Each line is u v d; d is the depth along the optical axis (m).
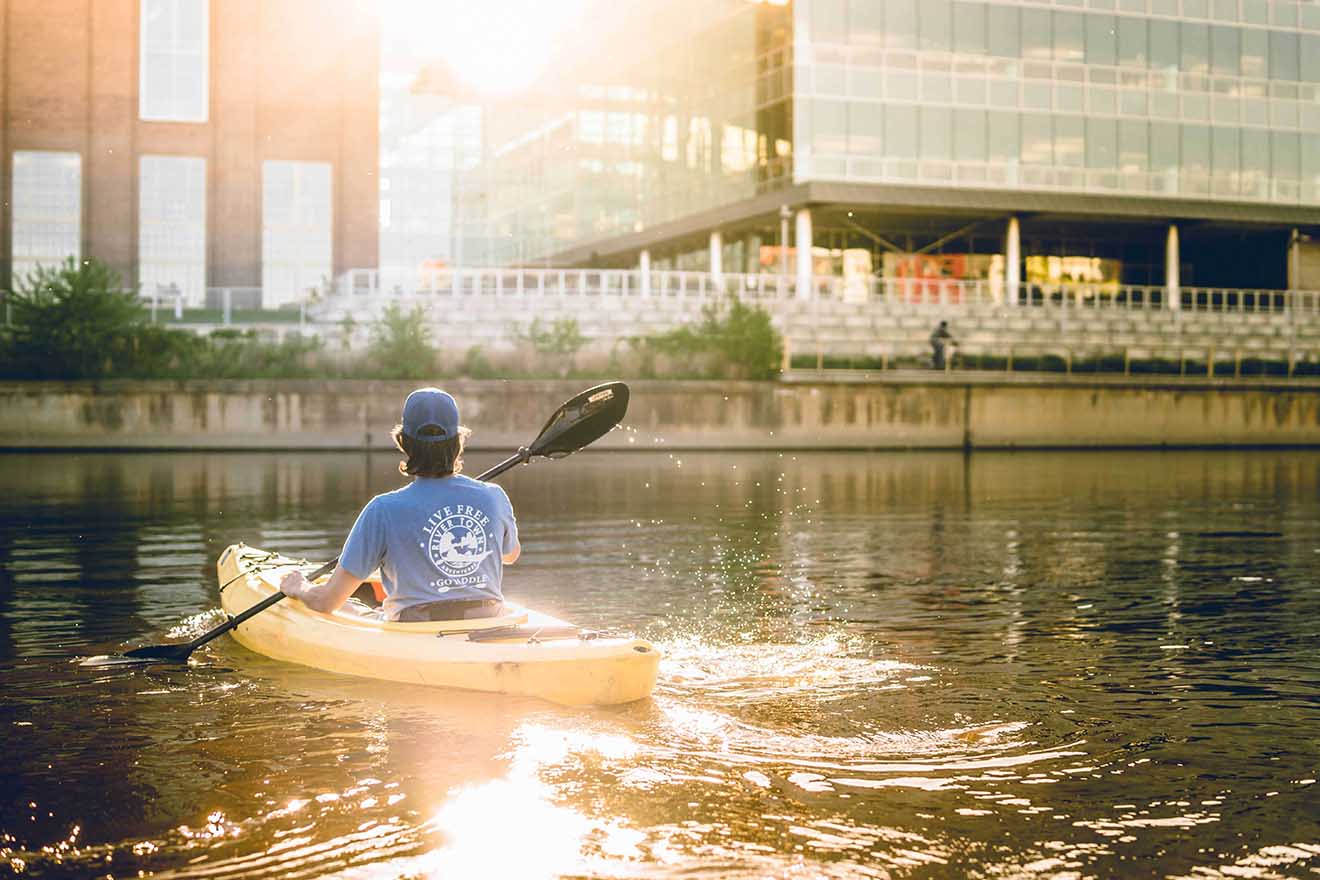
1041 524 14.72
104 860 3.83
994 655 6.94
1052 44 41.09
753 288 37.56
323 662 6.13
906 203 39.12
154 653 6.52
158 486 19.45
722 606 8.63
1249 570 10.76
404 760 4.74
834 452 33.56
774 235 44.00
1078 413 36.91
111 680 6.11
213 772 4.63
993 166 40.56
